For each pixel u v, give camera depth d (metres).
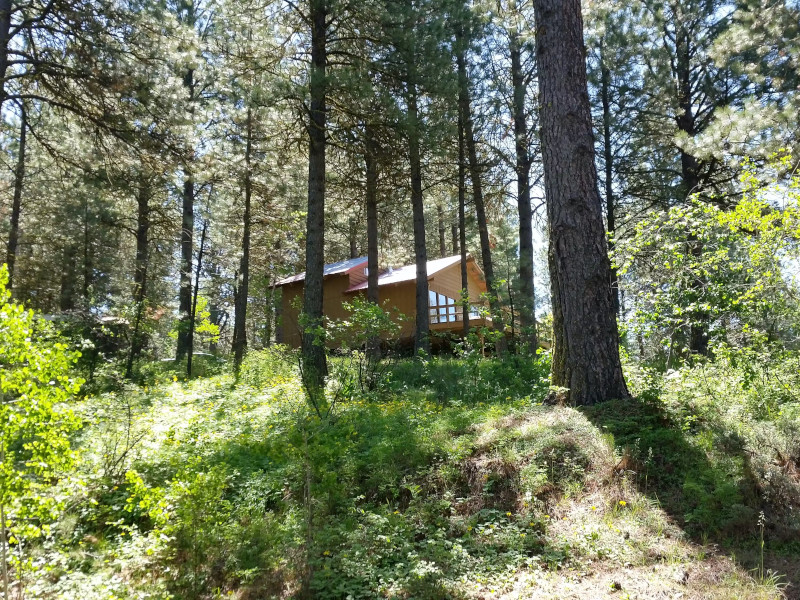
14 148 21.34
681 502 4.99
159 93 11.83
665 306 7.55
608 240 8.23
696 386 6.88
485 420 7.22
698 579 3.96
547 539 4.68
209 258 23.39
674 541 4.47
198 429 7.47
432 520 5.26
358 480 6.20
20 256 21.38
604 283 7.32
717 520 4.63
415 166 16.55
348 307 11.32
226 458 6.86
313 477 6.12
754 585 3.79
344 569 4.45
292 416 7.81
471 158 17.16
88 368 12.09
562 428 6.29
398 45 13.05
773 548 4.29
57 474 4.54
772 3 10.92
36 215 22.14
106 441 6.76
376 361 11.66
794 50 10.16
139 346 16.06
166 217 20.05
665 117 15.35
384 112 13.16
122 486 6.12
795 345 7.25
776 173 7.43
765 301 6.75
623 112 15.74
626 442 5.88
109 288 20.48
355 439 7.34
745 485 4.88
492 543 4.72
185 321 18.92
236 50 13.45
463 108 16.59
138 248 20.94
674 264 7.35
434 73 13.46
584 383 7.11
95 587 4.18
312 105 12.95
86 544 5.11
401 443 6.65
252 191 19.59
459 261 25.89
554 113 7.69
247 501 5.92
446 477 5.82
